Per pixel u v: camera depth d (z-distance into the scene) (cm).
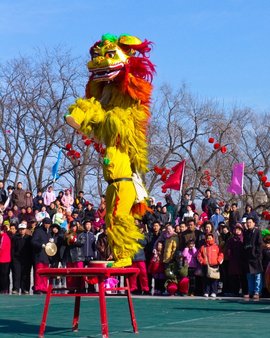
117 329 1723
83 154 5519
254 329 1720
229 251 2894
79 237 3017
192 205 3697
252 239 2767
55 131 5581
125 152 1622
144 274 2972
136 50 1639
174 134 5969
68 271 1512
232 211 3372
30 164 5662
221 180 6256
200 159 6169
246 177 6669
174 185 3581
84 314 2152
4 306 2459
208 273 2855
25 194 3750
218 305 2475
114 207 1598
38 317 2066
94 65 1598
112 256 1684
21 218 3544
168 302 2606
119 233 1588
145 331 1670
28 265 3145
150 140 5856
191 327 1767
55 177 4072
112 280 2769
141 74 1631
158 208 3506
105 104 1652
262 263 2783
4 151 5628
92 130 1617
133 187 1614
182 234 3003
